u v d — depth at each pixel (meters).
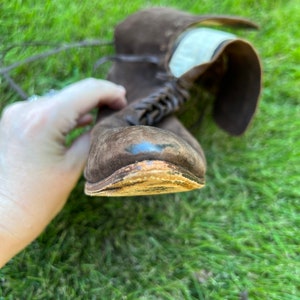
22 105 0.38
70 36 0.51
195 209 0.49
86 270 0.46
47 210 0.38
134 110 0.36
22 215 0.36
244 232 0.48
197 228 0.48
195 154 0.31
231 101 0.46
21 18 0.51
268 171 0.50
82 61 0.51
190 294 0.46
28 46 0.50
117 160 0.27
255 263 0.47
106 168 0.28
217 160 0.51
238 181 0.50
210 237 0.48
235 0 0.54
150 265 0.47
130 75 0.42
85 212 0.48
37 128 0.36
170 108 0.37
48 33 0.51
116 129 0.30
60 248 0.47
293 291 0.46
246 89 0.43
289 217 0.49
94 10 0.52
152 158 0.27
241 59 0.42
